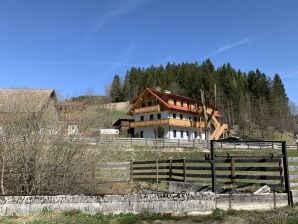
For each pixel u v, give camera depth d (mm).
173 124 63125
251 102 109250
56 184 14875
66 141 15352
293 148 48188
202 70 129000
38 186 14422
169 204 13508
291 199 14055
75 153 15531
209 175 17219
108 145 20031
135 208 13312
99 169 17547
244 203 13906
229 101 107438
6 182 14492
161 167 22516
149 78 143875
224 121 97625
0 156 14234
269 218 11844
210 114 69500
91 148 16859
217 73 126938
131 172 25031
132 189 20516
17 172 14383
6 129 14391
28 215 12508
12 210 12586
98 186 17391
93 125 17484
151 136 66250
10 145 14312
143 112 67375
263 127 86750
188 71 136250
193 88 116625
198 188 17062
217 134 66375
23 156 14383
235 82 122125
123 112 116375
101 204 13125
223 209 13773
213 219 12406
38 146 14586
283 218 11516
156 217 12805
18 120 14719
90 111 17828
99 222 11594
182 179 19797
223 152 44094
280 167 14781
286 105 108812
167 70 146125
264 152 43875
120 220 12039
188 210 13570
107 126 18906
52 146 15000
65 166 15070
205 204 13758
